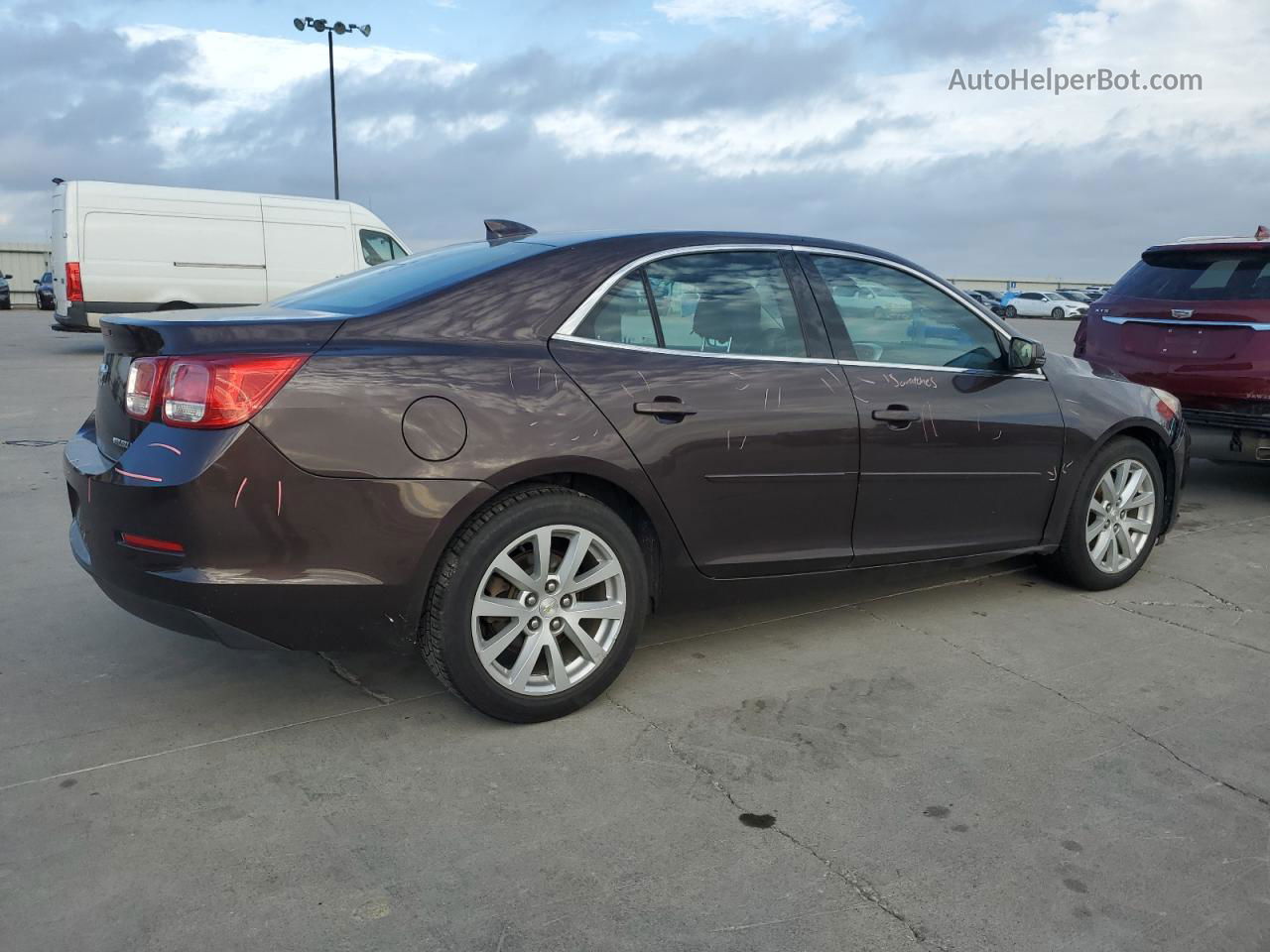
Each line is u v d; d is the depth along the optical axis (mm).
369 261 15375
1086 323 6754
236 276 14297
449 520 2779
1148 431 4520
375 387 2713
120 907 2152
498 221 3719
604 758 2852
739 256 3500
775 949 2057
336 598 2709
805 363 3490
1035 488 4109
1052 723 3127
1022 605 4262
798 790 2688
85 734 2945
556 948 2051
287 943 2051
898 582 3889
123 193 13570
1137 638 3896
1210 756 2930
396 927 2107
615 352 3129
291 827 2471
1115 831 2518
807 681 3416
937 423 3732
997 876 2320
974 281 55250
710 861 2361
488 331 2973
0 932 2064
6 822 2469
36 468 6594
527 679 2988
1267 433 5785
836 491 3529
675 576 3293
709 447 3215
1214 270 6121
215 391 2580
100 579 2826
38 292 26203
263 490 2602
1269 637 3938
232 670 3424
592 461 2977
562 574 2996
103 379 2965
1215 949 2086
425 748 2895
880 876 2312
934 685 3400
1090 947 2084
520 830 2477
